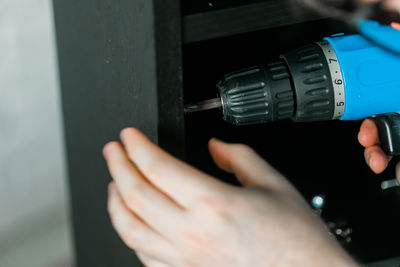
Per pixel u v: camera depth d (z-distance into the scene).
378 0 0.55
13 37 0.88
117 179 0.52
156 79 0.50
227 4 0.51
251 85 0.56
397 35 0.56
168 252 0.51
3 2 0.86
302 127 0.68
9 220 1.01
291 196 0.52
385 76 0.57
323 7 0.52
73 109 0.78
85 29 0.67
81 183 0.82
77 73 0.73
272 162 0.68
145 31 0.50
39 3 0.88
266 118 0.57
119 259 0.71
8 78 0.90
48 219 1.03
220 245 0.50
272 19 0.51
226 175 0.65
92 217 0.80
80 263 0.90
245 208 0.50
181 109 0.51
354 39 0.57
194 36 0.50
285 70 0.56
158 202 0.50
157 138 0.51
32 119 0.95
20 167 0.98
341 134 0.70
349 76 0.56
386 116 0.59
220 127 0.65
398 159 0.70
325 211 0.68
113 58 0.60
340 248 0.52
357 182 0.69
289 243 0.50
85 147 0.76
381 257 0.66
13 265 1.01
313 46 0.57
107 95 0.64
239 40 0.60
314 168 0.69
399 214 0.68
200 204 0.50
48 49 0.91
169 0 0.48
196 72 0.61
